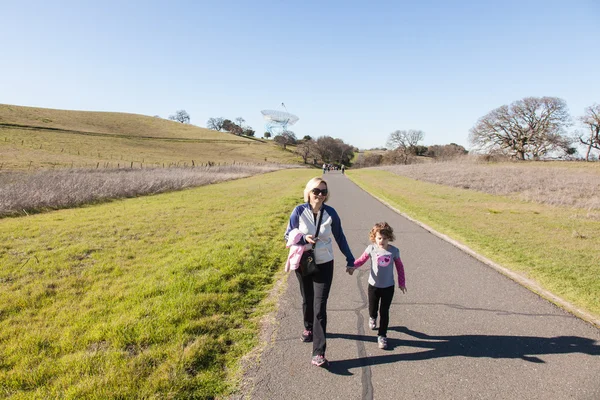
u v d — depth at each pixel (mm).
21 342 3445
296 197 16797
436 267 6215
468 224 9820
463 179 25156
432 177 28844
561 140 46656
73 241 7445
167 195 16750
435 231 9305
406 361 3359
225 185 23234
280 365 3277
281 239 8164
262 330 3957
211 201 14727
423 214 11773
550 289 5062
